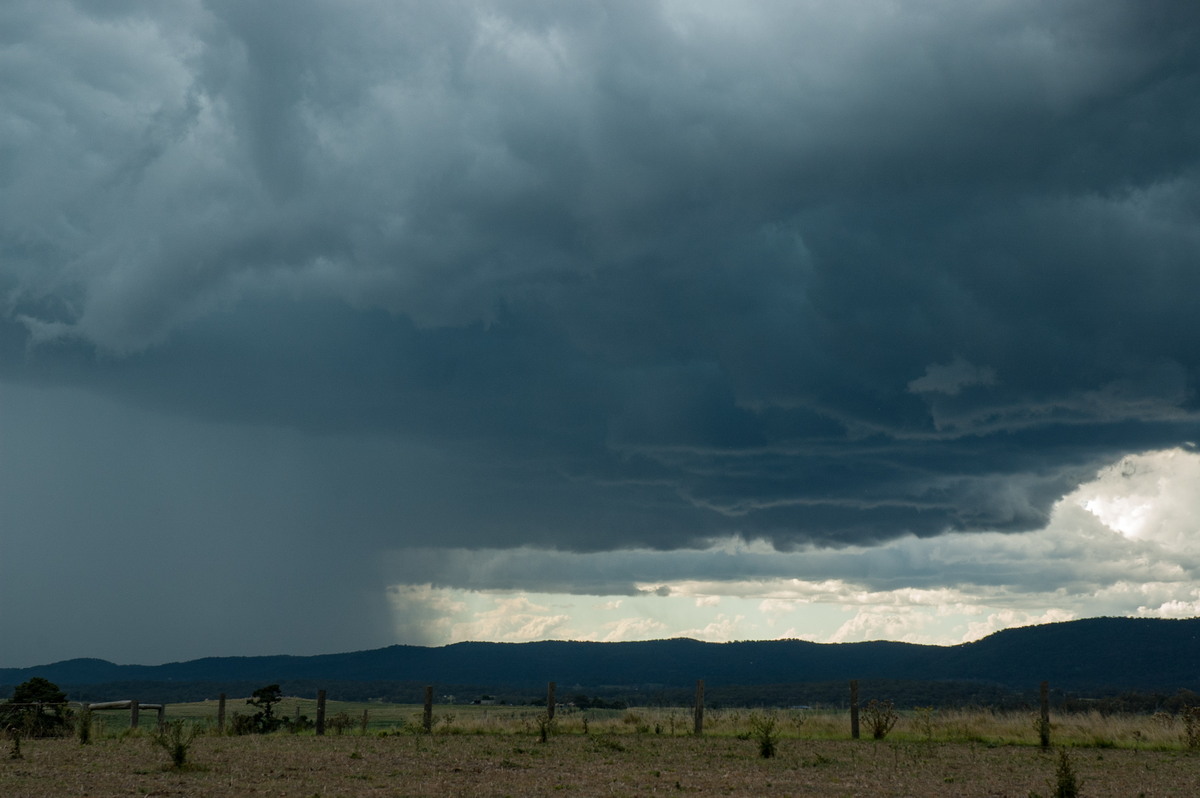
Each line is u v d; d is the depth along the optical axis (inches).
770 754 977.5
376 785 711.1
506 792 676.1
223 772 797.2
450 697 6235.2
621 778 768.9
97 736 1261.1
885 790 720.3
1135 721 1258.6
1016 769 881.5
